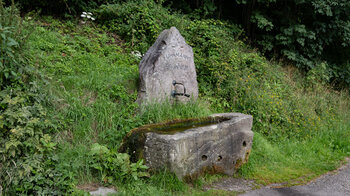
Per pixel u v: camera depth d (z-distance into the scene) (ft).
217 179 14.07
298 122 22.70
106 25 26.61
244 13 35.63
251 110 21.08
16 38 13.08
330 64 36.24
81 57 20.08
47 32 21.77
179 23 26.55
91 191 11.28
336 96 31.63
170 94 17.48
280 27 34.06
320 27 33.14
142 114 16.01
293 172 16.29
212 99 21.18
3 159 10.97
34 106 12.50
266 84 24.62
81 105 15.15
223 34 27.40
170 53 17.53
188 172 12.92
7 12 13.98
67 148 13.02
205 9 31.86
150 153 12.53
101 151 12.21
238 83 22.53
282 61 34.17
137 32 25.45
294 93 27.27
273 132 20.68
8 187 10.75
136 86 18.24
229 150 14.76
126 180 11.98
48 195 10.68
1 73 12.20
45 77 14.94
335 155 20.24
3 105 11.75
